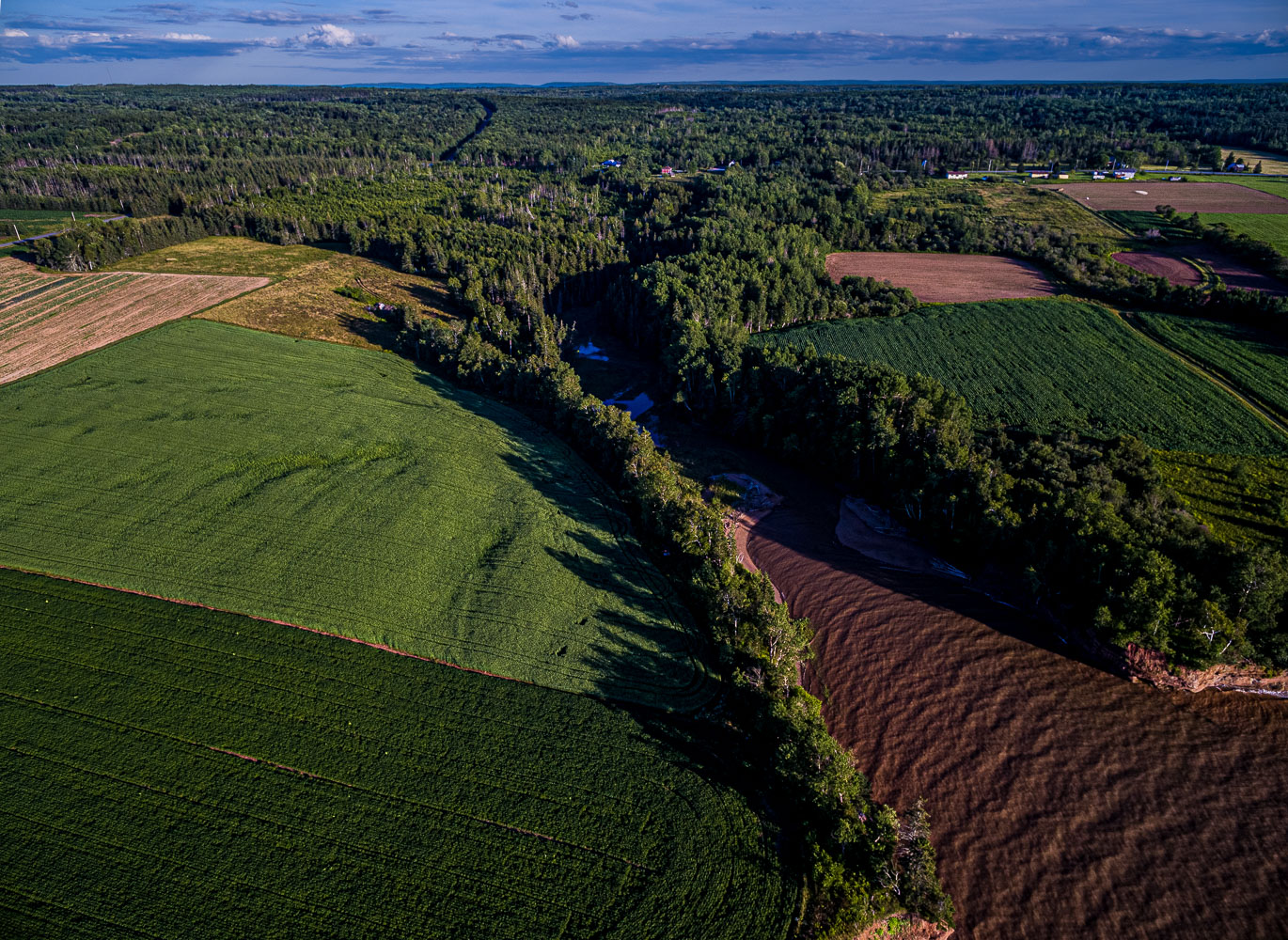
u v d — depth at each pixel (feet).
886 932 138.41
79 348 367.04
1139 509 224.33
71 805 152.15
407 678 187.11
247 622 200.95
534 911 137.49
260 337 388.78
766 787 163.02
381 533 238.07
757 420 320.50
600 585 223.92
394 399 335.06
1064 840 159.74
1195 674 189.78
